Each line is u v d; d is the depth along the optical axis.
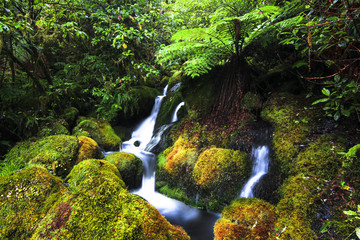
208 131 3.79
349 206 1.76
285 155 2.54
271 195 2.42
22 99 4.26
